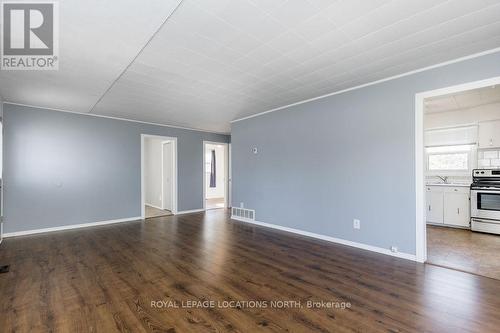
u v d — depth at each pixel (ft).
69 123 16.42
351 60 9.32
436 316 6.37
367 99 11.68
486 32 7.46
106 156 17.97
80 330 5.80
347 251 11.50
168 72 10.29
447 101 15.01
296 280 8.52
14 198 14.37
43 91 12.42
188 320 6.22
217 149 36.40
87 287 7.97
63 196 16.11
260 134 17.46
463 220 16.01
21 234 14.56
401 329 5.86
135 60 9.17
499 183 15.17
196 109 16.37
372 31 7.41
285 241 13.26
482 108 16.07
